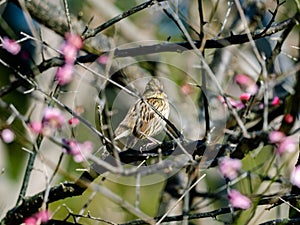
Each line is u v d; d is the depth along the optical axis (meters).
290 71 9.08
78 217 9.27
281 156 10.62
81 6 14.84
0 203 12.73
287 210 11.19
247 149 9.16
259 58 8.40
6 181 13.67
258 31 9.28
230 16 11.72
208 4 11.88
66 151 8.57
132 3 15.55
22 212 8.76
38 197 8.77
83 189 8.84
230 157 9.21
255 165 10.59
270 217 11.02
